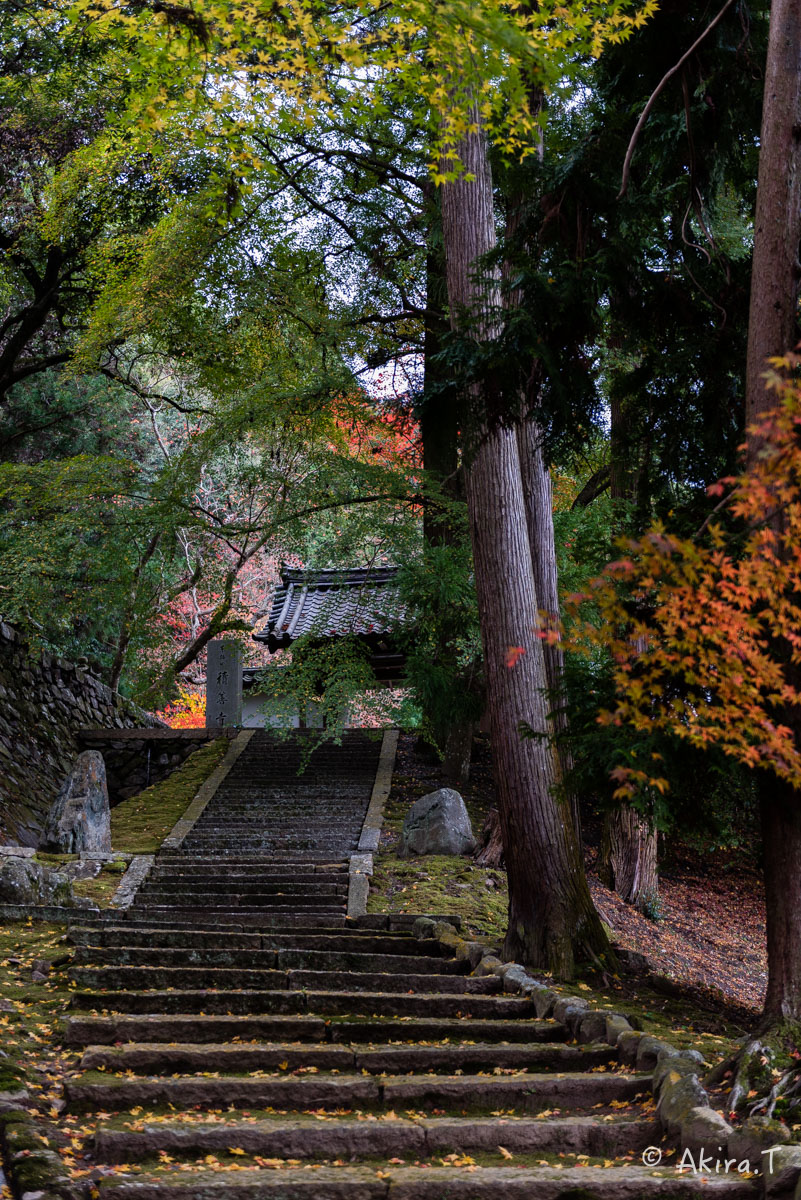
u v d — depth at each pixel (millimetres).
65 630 17750
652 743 5227
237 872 11023
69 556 13164
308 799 14055
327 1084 4562
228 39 5109
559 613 9359
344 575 14250
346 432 13664
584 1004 5980
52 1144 3814
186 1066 4852
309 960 7438
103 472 13148
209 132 6746
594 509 11766
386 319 14500
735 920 14055
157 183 13867
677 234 7211
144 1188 3430
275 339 14117
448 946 8164
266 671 13898
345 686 12625
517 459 8445
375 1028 5578
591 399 6746
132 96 5895
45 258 15586
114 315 12820
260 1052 4961
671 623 3367
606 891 12539
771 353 5387
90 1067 4738
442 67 5305
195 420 19781
